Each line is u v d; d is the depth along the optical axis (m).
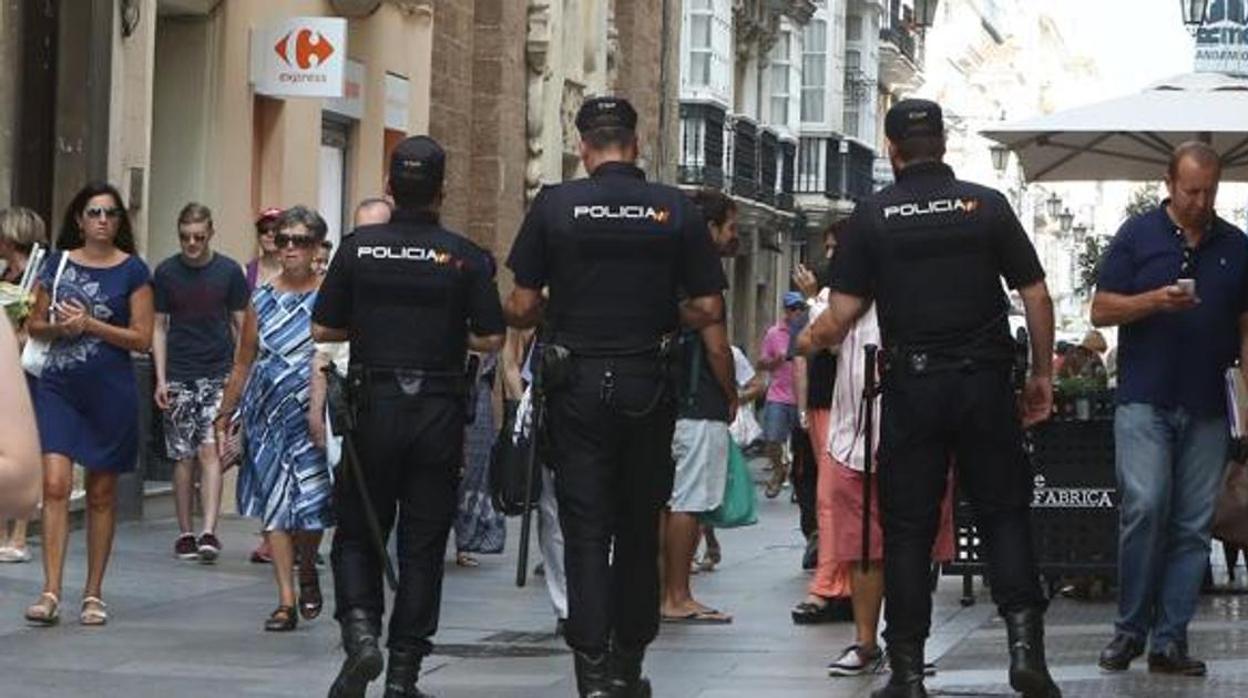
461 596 20.00
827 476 15.25
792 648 16.70
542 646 16.53
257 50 29.98
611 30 51.12
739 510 18.98
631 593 13.09
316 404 16.89
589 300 12.77
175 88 29.11
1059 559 19.23
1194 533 14.52
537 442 12.82
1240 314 14.42
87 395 16.75
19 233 19.70
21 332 16.55
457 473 13.45
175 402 22.19
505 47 42.19
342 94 30.09
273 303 17.16
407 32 36.88
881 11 94.06
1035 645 12.85
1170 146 22.25
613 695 12.66
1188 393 14.34
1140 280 14.31
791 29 81.44
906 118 12.88
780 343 38.91
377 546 13.22
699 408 18.17
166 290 22.25
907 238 12.75
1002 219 12.77
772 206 79.50
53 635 16.25
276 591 19.61
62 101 25.25
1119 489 14.84
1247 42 29.50
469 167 41.53
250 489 17.20
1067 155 23.38
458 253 13.38
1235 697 13.60
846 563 15.49
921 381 12.73
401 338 13.29
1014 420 12.87
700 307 12.97
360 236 13.38
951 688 14.16
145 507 26.17
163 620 17.38
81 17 25.27
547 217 12.84
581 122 13.04
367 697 13.99
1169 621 14.62
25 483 5.89
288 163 31.45
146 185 26.95
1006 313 12.90
